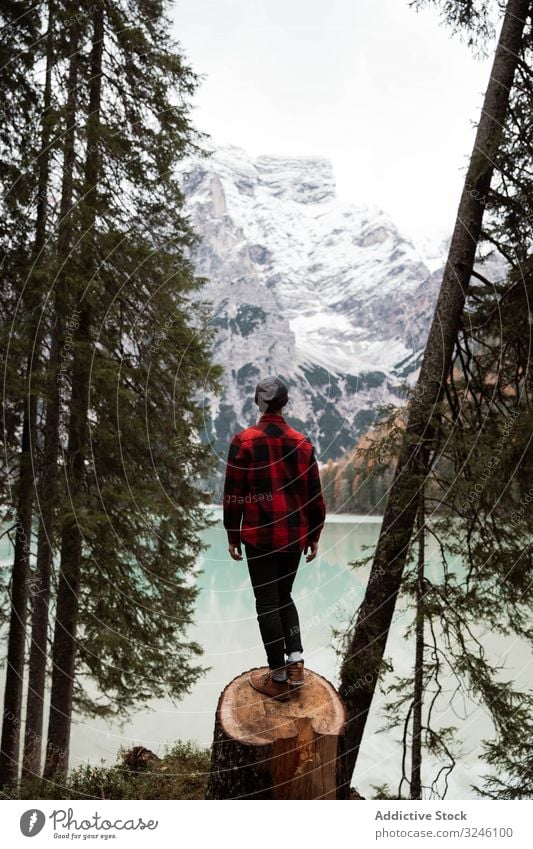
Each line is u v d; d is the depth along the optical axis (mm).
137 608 7180
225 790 2693
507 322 5211
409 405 5340
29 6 6324
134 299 7027
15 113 6375
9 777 6434
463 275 5352
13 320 6074
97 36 6676
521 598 4797
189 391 7492
